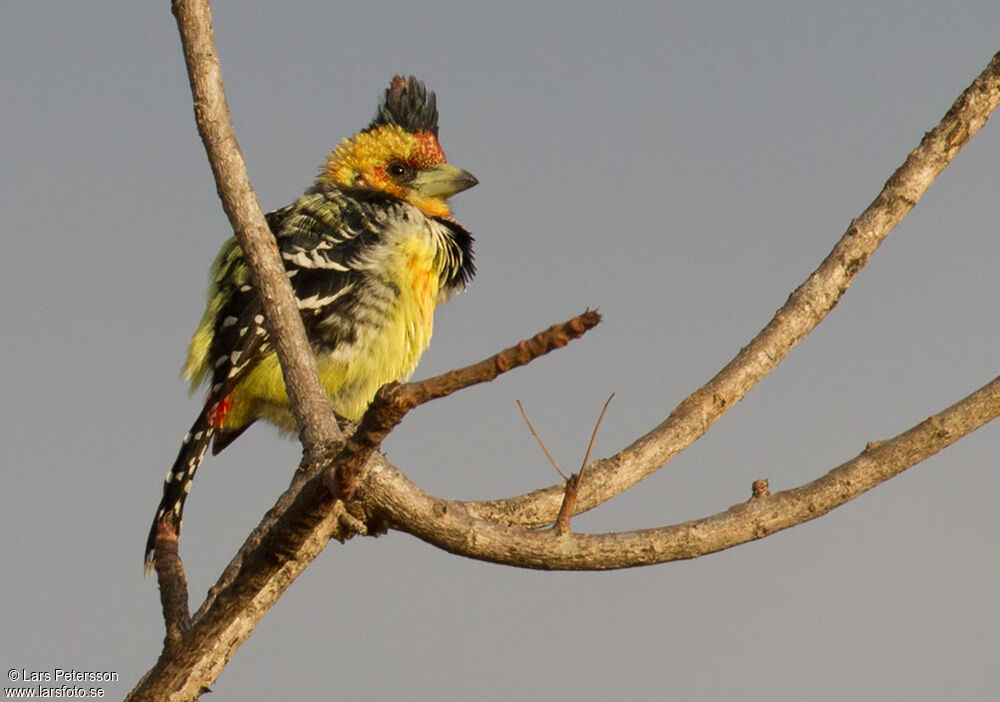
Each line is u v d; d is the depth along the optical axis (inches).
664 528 264.4
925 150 322.0
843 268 321.7
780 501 269.3
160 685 233.3
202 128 273.7
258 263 273.1
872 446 276.4
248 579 211.5
